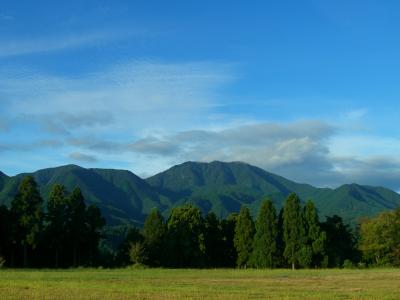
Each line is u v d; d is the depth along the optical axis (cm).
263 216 9988
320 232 9825
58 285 4191
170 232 10106
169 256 9938
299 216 9875
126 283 4659
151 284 4616
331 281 5425
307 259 9625
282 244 10062
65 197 9219
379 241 10550
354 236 11612
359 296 3525
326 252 9800
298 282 5222
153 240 9975
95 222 9425
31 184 8625
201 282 5094
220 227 10881
